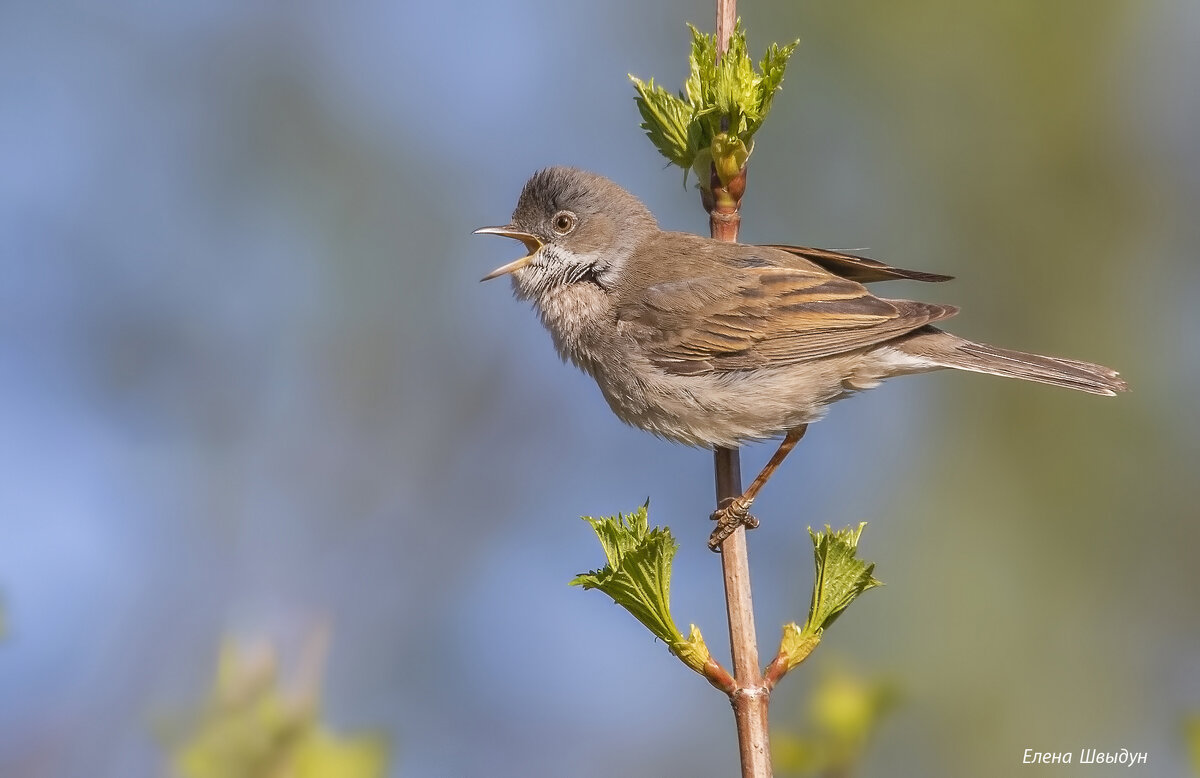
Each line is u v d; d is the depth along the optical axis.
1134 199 15.78
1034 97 15.58
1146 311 15.41
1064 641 13.58
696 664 5.75
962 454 14.29
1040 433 14.48
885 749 12.50
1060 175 15.59
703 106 6.71
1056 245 15.43
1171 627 13.79
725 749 12.50
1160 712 13.33
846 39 15.45
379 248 15.23
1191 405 14.86
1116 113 15.80
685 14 15.58
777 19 15.45
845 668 8.02
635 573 5.70
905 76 15.48
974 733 12.97
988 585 13.66
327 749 5.34
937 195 15.38
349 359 14.88
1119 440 14.56
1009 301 15.36
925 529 13.81
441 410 14.88
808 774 6.75
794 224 15.23
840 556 5.76
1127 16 15.80
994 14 15.66
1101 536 14.13
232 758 5.30
